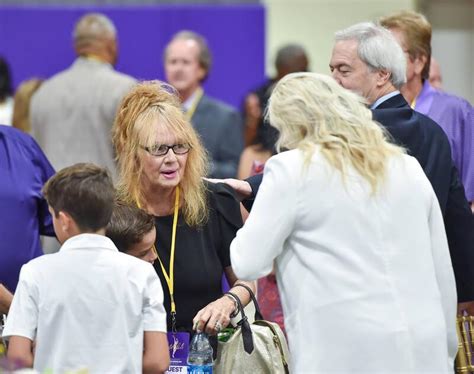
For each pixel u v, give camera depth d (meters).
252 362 7.66
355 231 6.81
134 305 6.92
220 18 20.80
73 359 6.82
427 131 8.15
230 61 20.84
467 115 9.45
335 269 6.80
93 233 7.04
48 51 20.31
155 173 7.84
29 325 6.91
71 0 21.02
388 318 6.75
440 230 7.20
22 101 13.92
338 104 7.00
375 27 8.19
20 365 6.48
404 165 7.07
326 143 6.91
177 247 7.96
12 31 20.27
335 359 6.75
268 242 6.83
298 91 7.00
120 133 8.10
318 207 6.83
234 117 13.55
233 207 8.20
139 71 20.55
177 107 8.05
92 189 6.98
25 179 8.80
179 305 7.92
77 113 12.59
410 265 6.88
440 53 24.94
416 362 6.78
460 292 8.35
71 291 6.87
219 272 8.06
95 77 12.68
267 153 12.96
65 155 12.62
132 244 7.54
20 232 8.70
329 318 6.77
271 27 23.02
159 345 6.97
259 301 9.42
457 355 8.41
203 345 7.54
